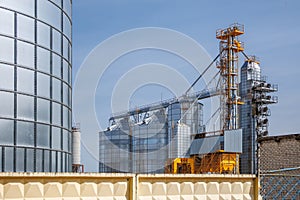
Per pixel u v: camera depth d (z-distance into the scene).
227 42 61.94
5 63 24.22
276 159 20.14
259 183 11.91
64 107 28.86
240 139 48.69
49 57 27.12
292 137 19.70
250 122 60.59
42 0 26.69
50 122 26.98
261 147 20.78
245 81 67.12
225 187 11.27
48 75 26.97
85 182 9.14
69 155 29.95
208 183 10.96
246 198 11.65
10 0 24.72
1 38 24.14
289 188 15.57
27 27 25.53
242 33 61.91
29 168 25.05
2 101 23.91
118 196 9.56
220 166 47.19
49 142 26.75
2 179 8.12
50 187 8.66
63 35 28.97
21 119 24.78
